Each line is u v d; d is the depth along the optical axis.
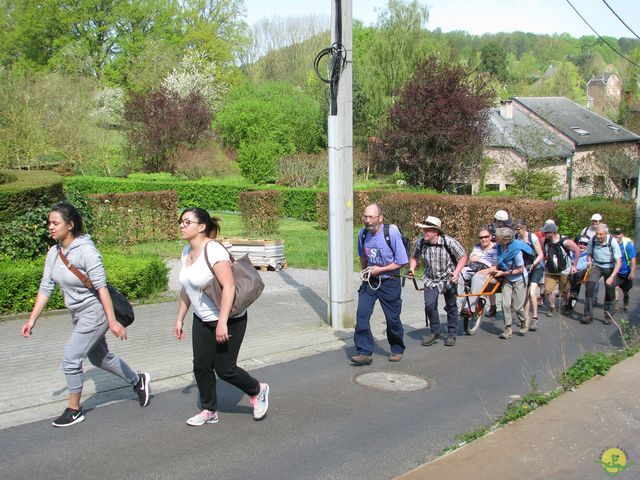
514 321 10.52
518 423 5.47
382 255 7.45
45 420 5.49
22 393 6.18
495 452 4.87
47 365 7.18
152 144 41.59
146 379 5.89
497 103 46.91
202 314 5.16
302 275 15.46
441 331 9.64
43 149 36.09
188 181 36.78
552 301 11.11
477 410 5.98
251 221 23.55
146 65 56.53
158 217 20.67
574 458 4.77
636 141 47.06
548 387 6.73
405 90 30.05
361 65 49.78
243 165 35.19
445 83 29.22
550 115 46.25
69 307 5.27
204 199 34.31
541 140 34.19
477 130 29.83
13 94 34.44
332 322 9.53
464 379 7.03
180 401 6.07
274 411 5.86
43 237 11.45
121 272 11.02
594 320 10.83
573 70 96.19
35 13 58.72
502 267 9.27
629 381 6.61
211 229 5.20
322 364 7.55
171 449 4.95
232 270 5.15
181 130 41.59
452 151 29.73
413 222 18.45
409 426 5.54
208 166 39.94
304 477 4.53
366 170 44.31
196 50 62.56
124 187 35.81
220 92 57.91
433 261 8.62
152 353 7.81
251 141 46.38
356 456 4.89
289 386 6.65
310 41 66.38
